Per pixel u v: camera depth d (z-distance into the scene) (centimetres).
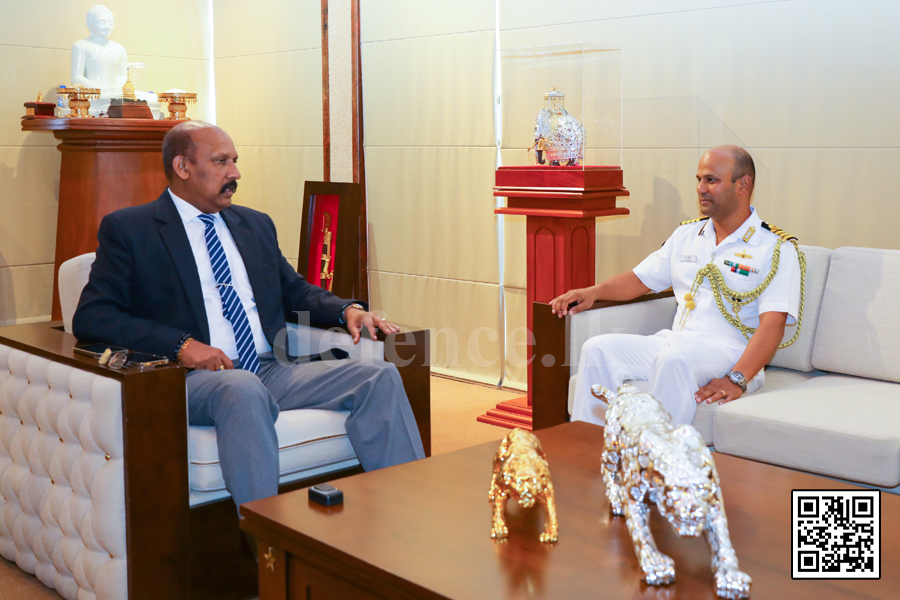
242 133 612
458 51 469
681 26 381
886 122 327
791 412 240
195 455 216
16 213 543
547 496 151
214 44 623
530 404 396
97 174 496
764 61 358
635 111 401
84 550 211
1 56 526
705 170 291
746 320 292
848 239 343
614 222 416
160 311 253
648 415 147
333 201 504
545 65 358
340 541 150
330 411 246
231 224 274
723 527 133
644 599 129
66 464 212
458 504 169
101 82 532
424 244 506
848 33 333
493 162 462
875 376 279
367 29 516
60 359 220
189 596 213
